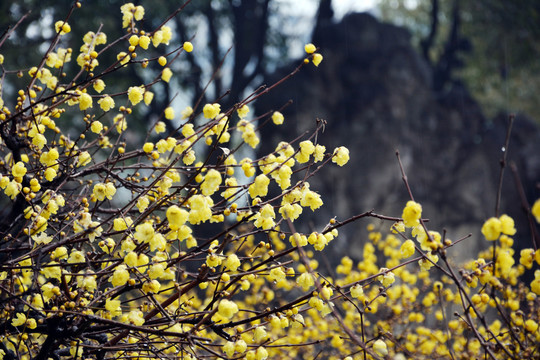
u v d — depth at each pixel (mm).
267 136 13758
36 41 10820
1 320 2695
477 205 13578
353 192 13188
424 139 14227
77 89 2811
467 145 14273
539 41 15969
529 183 13531
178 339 2535
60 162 2740
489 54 17078
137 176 3061
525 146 14289
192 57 15297
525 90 18281
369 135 13797
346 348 4391
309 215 12375
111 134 3730
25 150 2980
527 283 7172
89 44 2877
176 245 3674
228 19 16438
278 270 2283
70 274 2166
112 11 12703
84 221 2174
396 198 13508
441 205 13695
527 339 2461
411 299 4375
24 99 2826
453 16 16141
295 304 2318
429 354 4172
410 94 14508
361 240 12391
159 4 13422
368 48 14664
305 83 14062
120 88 13336
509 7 15852
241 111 2680
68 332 2354
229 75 16875
